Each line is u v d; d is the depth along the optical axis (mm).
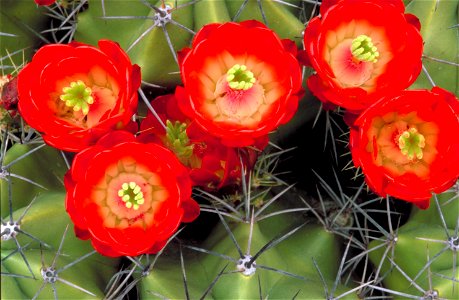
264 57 484
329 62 496
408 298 554
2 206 524
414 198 477
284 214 600
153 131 515
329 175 622
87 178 463
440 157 483
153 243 465
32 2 604
